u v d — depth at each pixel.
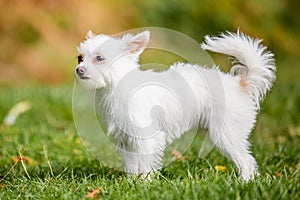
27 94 15.20
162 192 6.89
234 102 7.96
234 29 27.58
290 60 27.34
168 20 26.84
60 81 22.77
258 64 8.03
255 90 8.09
